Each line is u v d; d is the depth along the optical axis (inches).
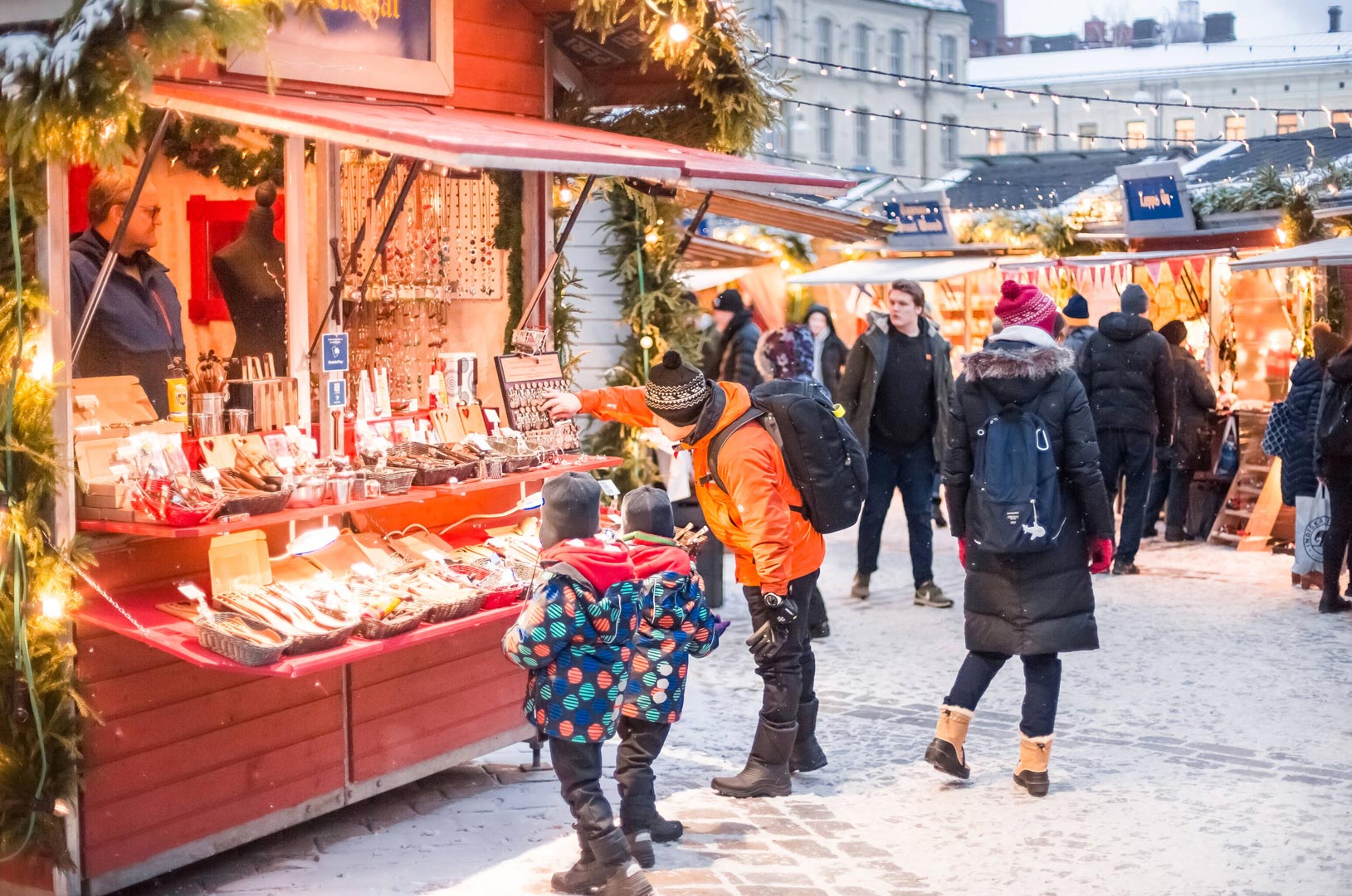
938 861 191.8
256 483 174.6
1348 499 346.3
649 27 234.7
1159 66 1647.4
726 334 452.8
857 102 1748.3
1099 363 407.5
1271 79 1539.1
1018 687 287.6
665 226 362.9
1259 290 526.0
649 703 189.6
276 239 211.6
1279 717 261.1
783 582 207.9
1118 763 235.8
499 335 253.1
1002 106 1792.6
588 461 233.8
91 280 179.2
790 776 230.7
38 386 165.9
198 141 199.0
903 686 289.7
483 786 230.7
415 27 218.4
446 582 199.0
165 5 152.1
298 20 196.4
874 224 343.9
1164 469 473.7
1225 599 372.8
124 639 175.6
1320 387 378.6
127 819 177.2
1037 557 216.1
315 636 168.6
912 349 360.8
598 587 171.3
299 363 201.3
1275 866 188.4
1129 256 544.4
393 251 234.1
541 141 181.8
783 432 214.7
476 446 211.0
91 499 169.0
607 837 172.7
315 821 211.5
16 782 168.1
